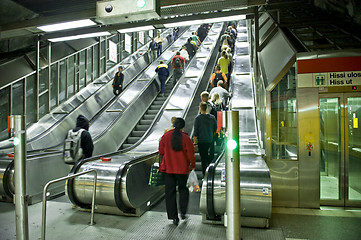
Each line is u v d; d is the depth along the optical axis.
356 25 6.85
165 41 18.61
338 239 3.54
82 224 4.11
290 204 4.98
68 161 5.02
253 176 3.95
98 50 12.66
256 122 6.93
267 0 6.32
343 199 4.96
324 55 4.91
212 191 3.92
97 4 4.72
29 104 9.07
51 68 9.95
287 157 5.11
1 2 7.66
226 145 2.86
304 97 4.98
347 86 4.85
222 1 6.38
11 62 8.51
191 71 12.42
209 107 6.55
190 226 4.00
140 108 10.62
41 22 6.80
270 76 5.65
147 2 4.51
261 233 3.74
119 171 4.36
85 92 11.47
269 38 7.47
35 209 4.84
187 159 4.13
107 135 8.42
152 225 4.06
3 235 3.77
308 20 7.64
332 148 5.09
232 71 11.58
